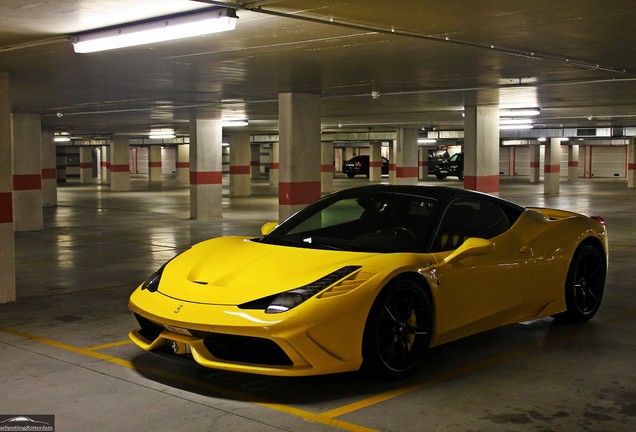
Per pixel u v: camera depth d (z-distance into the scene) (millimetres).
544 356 5113
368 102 14930
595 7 5461
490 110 15812
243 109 16453
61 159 47188
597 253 6285
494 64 8859
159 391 4301
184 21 5586
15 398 4176
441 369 4781
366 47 7375
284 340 3959
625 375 4660
